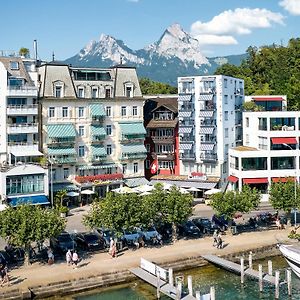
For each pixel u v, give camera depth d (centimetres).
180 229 7744
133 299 5547
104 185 10512
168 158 11456
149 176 11675
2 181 8912
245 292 5703
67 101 10194
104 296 5644
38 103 10044
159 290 5578
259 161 10431
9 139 9494
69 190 10050
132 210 6681
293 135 10538
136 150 11012
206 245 7144
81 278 5828
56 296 5647
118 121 10869
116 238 6812
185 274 6275
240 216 8512
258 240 7388
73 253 6328
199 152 11200
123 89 10950
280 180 9144
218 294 5638
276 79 15762
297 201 7838
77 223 8569
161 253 6775
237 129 11569
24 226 5997
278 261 6819
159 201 7106
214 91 10988
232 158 10769
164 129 11612
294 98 13988
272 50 17212
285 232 7844
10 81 9512
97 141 10538
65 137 10025
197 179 10944
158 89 17150
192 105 11225
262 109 11512
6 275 5700
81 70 10550
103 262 6419
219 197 7625
